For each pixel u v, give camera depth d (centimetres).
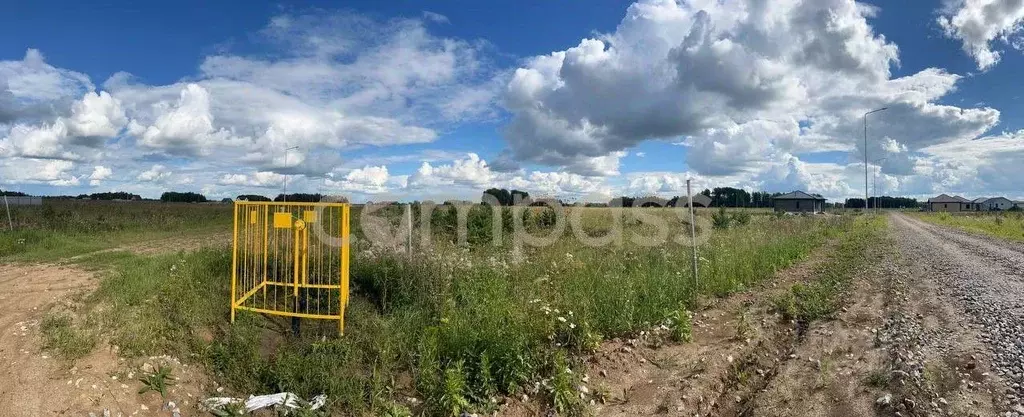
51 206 2342
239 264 820
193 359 542
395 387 509
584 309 686
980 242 2147
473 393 488
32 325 576
